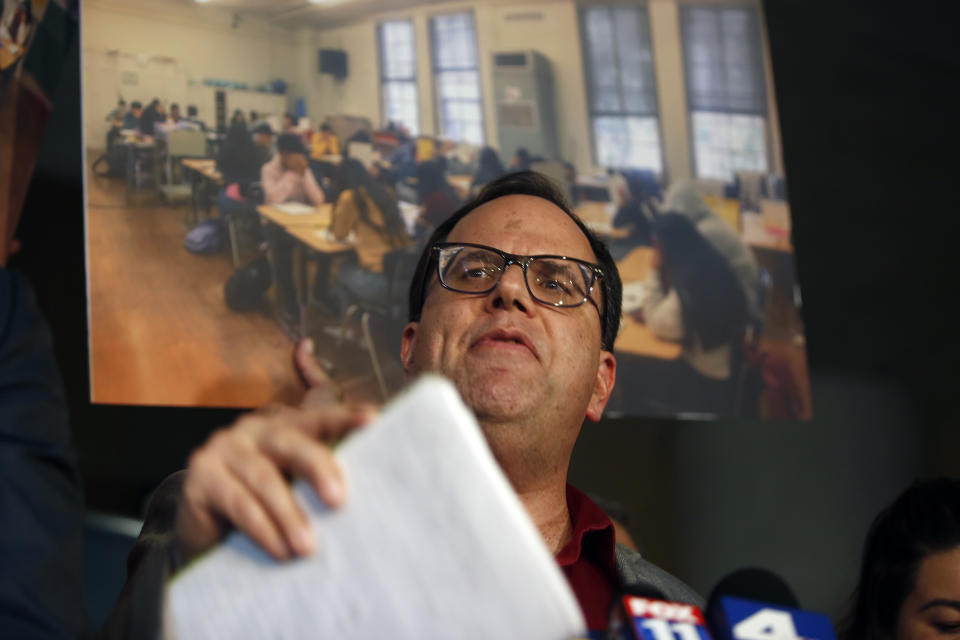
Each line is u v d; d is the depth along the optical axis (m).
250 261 2.34
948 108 3.54
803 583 3.08
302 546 0.42
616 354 2.72
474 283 1.06
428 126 2.69
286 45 2.52
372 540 0.42
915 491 1.29
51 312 2.16
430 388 0.43
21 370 0.60
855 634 1.32
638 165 2.91
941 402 3.35
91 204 2.16
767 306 2.93
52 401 0.61
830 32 3.45
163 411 2.29
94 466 2.18
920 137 3.52
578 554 1.02
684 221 2.91
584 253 1.14
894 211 3.45
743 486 3.09
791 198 3.33
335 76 2.58
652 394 2.73
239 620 0.43
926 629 1.18
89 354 2.09
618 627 0.58
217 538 0.47
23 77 2.10
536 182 1.29
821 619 0.60
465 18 2.81
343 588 0.42
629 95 2.96
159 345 2.17
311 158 2.49
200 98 2.36
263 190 2.40
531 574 0.40
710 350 2.82
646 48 3.02
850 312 3.34
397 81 2.67
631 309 2.78
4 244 2.06
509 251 1.07
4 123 2.06
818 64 3.43
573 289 1.06
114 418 2.22
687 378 2.77
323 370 2.36
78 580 0.55
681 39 3.07
